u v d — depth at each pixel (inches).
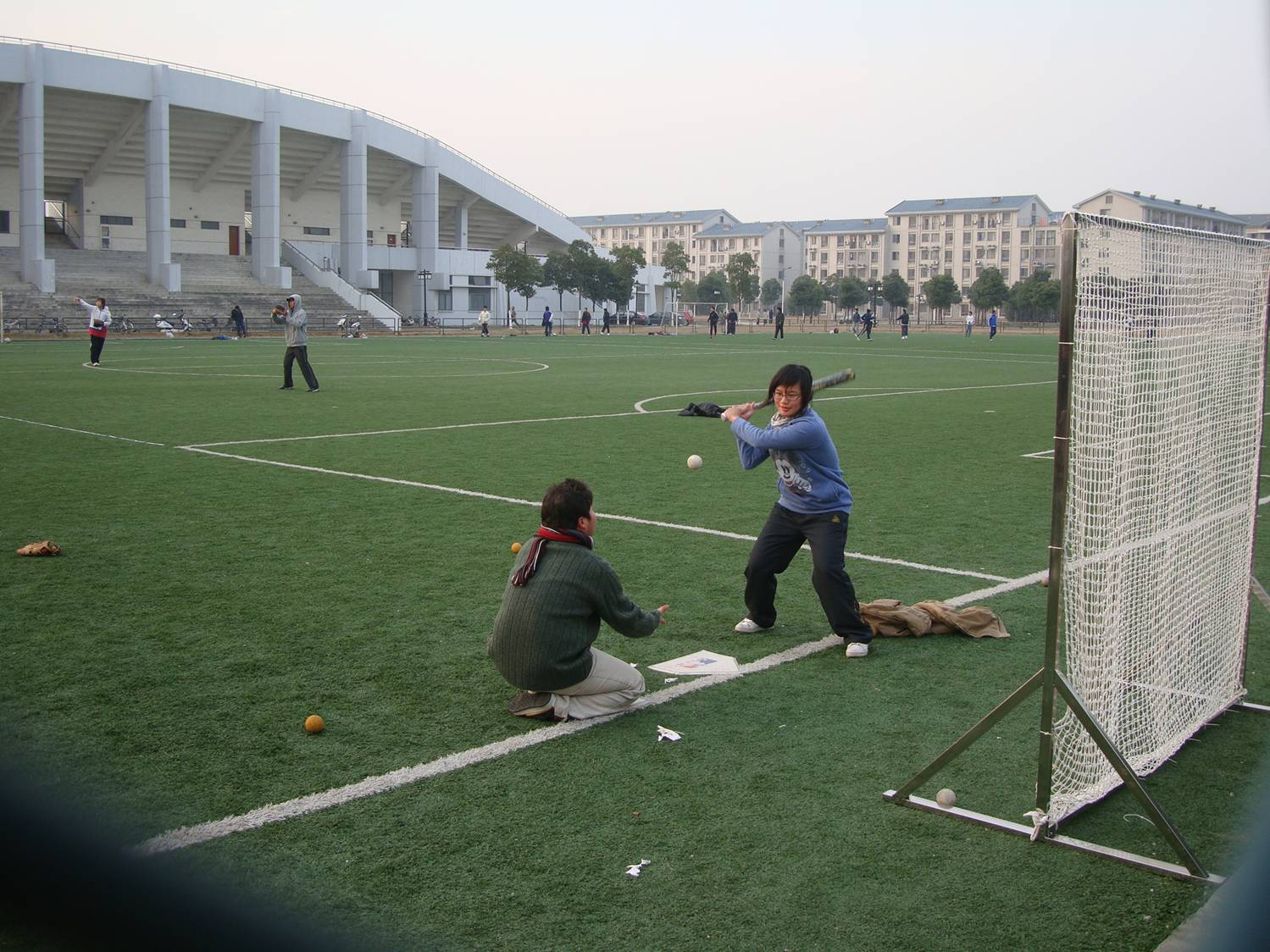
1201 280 184.2
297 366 1202.0
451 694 206.1
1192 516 186.7
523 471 471.2
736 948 124.6
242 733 185.9
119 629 243.4
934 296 4544.8
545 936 126.6
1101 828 155.9
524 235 3528.5
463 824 153.9
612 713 196.5
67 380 952.3
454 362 1339.8
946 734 188.5
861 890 137.4
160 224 2395.4
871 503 402.6
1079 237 142.5
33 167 2207.2
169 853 144.8
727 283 4997.5
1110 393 157.6
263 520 362.3
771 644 239.1
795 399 227.8
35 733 185.0
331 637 239.6
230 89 2487.7
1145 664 175.2
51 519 360.5
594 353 1627.7
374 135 2807.6
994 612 261.7
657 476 461.7
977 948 125.3
